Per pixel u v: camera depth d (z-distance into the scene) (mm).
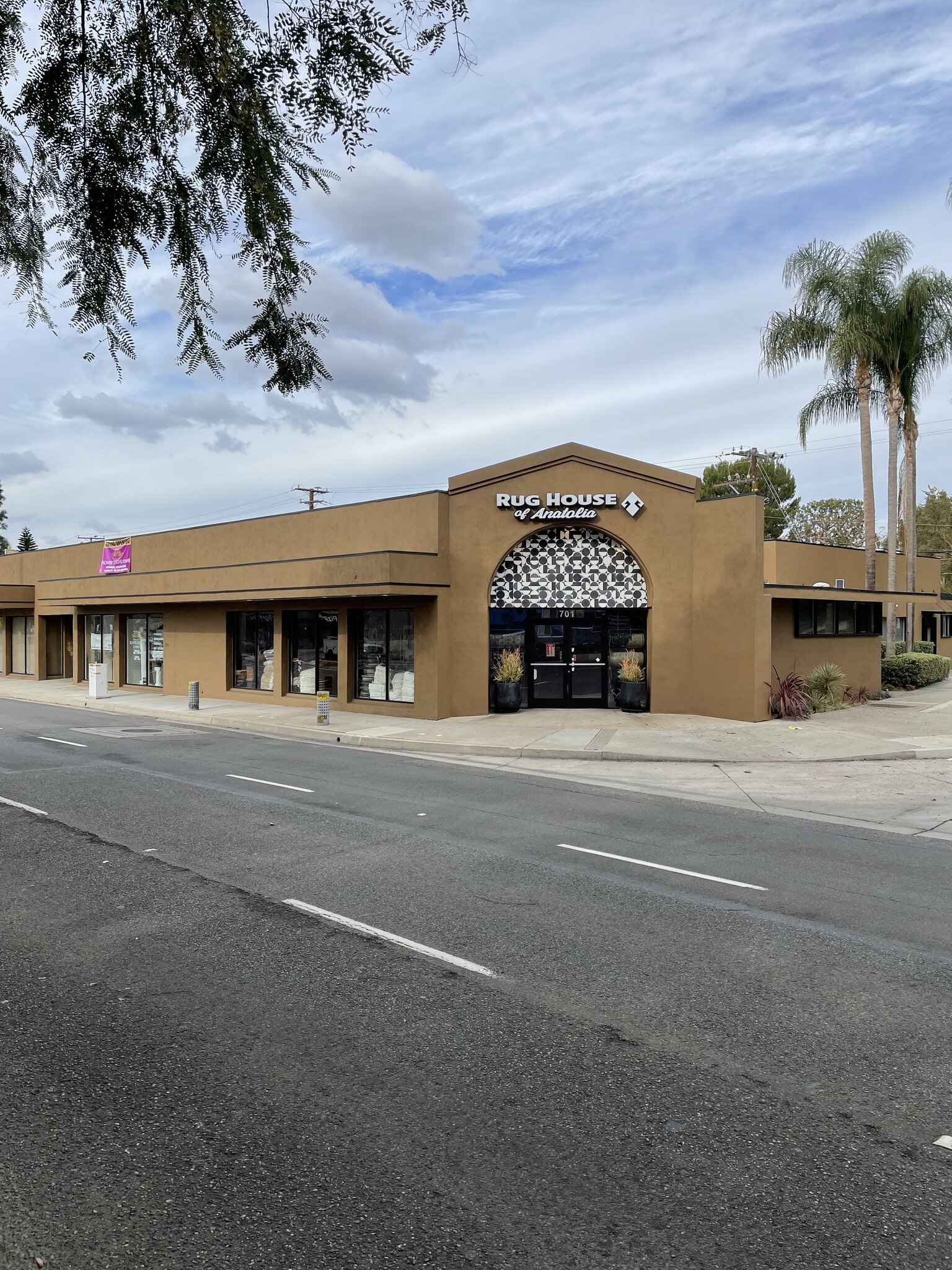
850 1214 3139
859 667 23578
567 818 10055
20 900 6758
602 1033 4590
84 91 3896
